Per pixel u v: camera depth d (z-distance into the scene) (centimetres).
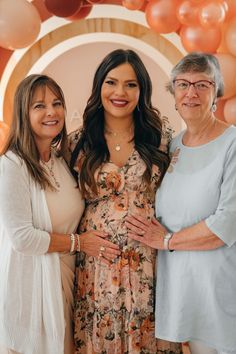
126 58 208
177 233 193
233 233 184
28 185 193
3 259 196
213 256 187
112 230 201
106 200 206
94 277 203
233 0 289
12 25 276
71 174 212
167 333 196
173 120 323
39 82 193
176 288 193
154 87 323
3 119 314
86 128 215
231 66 289
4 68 313
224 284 187
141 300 201
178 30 313
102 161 209
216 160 187
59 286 195
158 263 203
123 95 207
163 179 204
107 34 319
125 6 291
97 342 201
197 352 202
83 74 320
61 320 194
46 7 295
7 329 191
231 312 187
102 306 201
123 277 201
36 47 316
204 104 189
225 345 186
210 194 187
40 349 194
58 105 198
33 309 193
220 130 194
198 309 191
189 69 188
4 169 190
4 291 193
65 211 200
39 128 193
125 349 202
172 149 210
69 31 317
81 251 205
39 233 191
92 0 295
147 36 321
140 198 206
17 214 188
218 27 289
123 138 217
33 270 194
